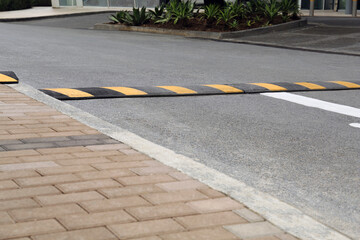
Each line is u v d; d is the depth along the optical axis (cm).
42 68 962
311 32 1917
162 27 2028
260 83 879
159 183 374
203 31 1897
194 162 430
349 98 805
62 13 2723
